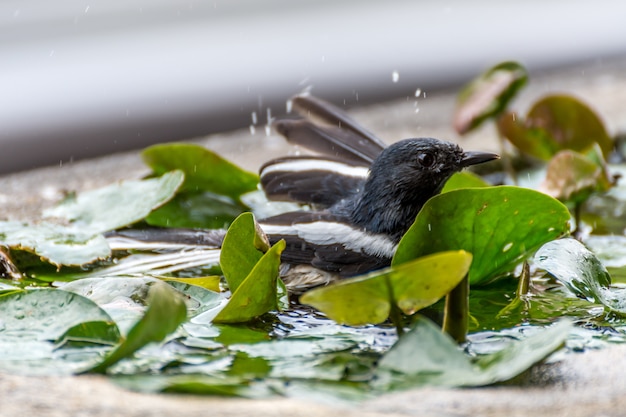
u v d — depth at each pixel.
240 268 7.21
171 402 5.13
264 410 4.99
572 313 7.19
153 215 9.81
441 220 6.92
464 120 11.84
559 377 5.62
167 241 8.84
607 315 7.11
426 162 9.20
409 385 5.45
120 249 8.85
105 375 5.66
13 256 8.43
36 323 6.43
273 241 8.87
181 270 8.40
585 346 6.25
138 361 5.98
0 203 10.58
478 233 7.10
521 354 5.63
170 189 9.40
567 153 9.76
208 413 4.93
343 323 6.69
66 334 6.29
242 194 10.34
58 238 8.62
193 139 14.21
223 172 10.10
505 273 7.75
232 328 6.82
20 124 14.44
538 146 11.80
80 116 14.82
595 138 11.76
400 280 5.76
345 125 10.76
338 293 5.78
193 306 7.23
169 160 10.08
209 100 15.60
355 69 17.12
